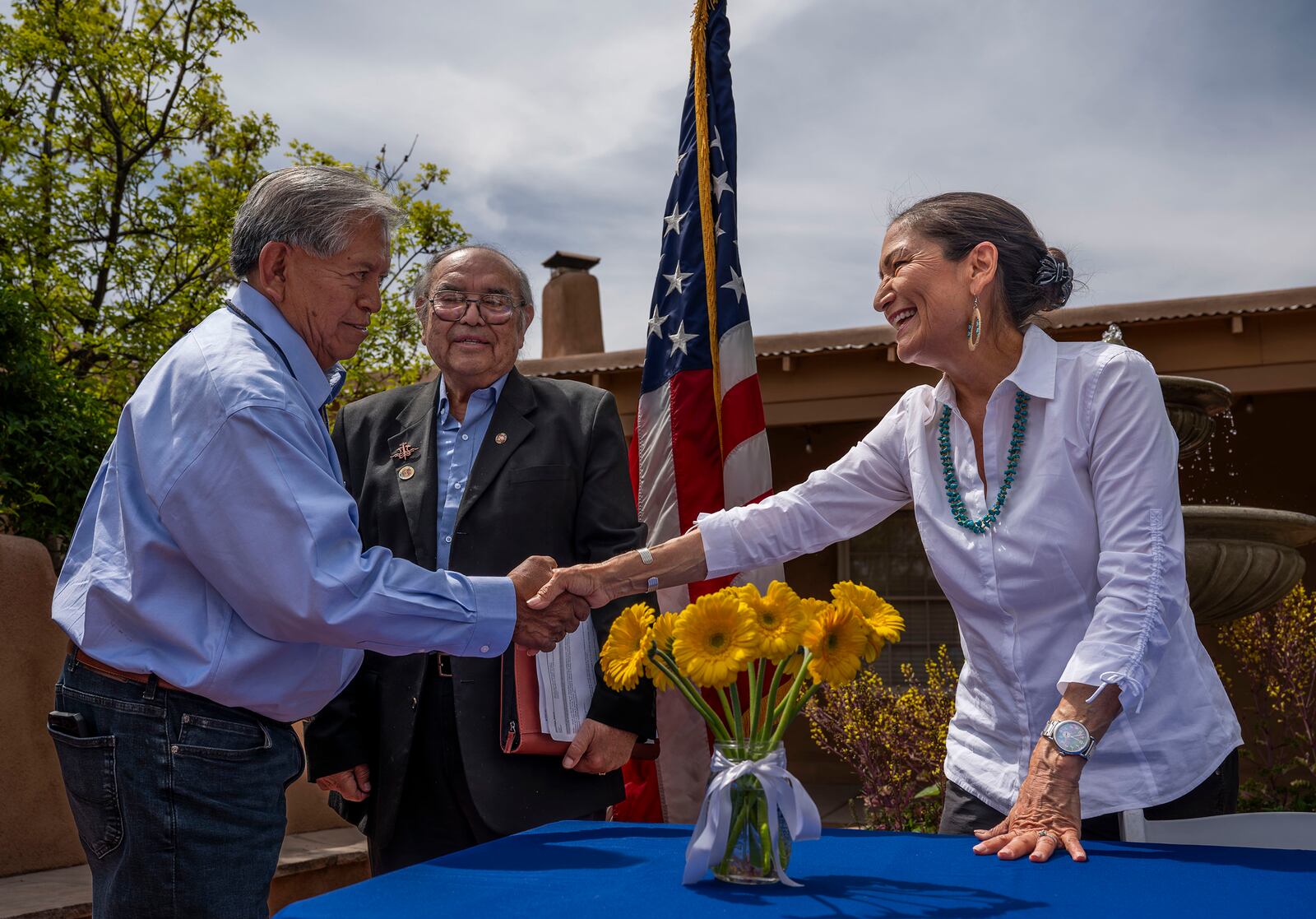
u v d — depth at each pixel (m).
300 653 1.79
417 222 12.93
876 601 1.58
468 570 2.43
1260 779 5.43
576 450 2.56
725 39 3.60
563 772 2.37
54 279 12.51
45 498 6.08
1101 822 1.92
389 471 2.58
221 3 13.25
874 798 5.06
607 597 2.15
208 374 1.72
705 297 3.46
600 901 1.39
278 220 1.86
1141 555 1.80
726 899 1.40
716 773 1.50
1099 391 1.91
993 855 1.63
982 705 2.04
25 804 4.10
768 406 7.72
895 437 2.24
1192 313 6.84
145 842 1.67
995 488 2.00
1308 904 1.33
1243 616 4.05
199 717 1.71
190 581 1.73
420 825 2.41
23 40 12.55
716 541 2.22
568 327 10.13
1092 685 1.72
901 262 2.05
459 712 2.34
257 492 1.67
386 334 12.58
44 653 4.27
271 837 1.78
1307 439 7.63
